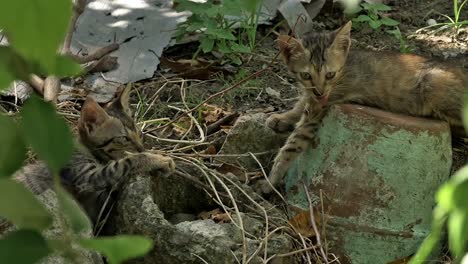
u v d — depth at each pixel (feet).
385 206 4.77
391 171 4.76
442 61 5.41
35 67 1.37
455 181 1.35
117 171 4.77
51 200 4.44
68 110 5.66
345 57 5.29
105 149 4.99
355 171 4.80
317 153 4.96
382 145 4.77
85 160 4.95
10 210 1.37
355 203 4.79
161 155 4.89
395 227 4.76
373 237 4.76
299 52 5.32
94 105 4.94
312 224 4.78
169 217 4.93
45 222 1.42
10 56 1.35
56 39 1.28
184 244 4.49
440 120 5.05
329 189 4.84
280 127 5.37
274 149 5.32
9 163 1.40
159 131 5.54
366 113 4.80
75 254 1.54
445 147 4.85
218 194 4.88
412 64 5.27
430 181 4.79
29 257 1.38
